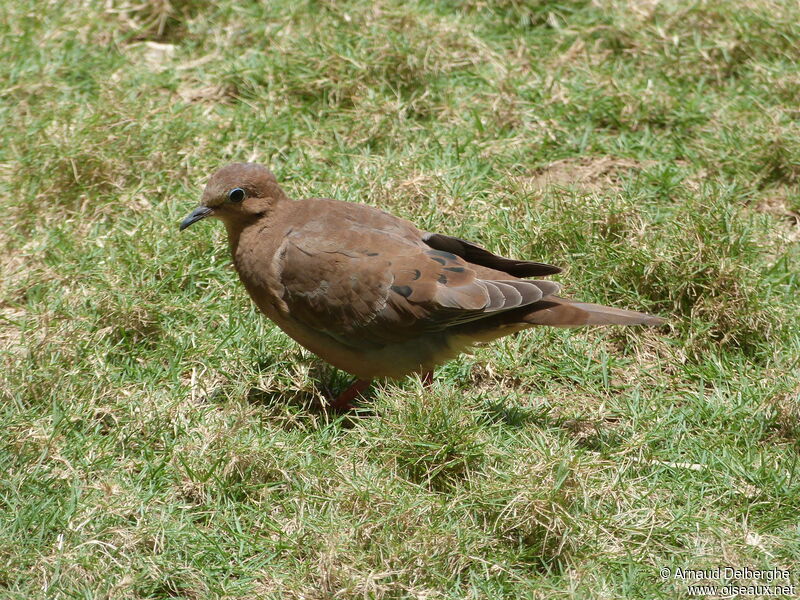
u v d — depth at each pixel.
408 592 8.07
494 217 11.93
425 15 14.59
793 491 9.10
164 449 9.41
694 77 14.43
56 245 11.71
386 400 9.59
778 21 14.38
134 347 10.73
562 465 8.63
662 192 12.62
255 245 9.96
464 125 13.46
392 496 8.69
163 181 12.53
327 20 14.68
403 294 9.54
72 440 9.43
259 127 13.19
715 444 9.73
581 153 13.30
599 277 11.48
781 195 12.75
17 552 8.23
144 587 8.18
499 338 10.48
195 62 14.59
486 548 8.55
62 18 14.70
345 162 12.84
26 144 12.73
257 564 8.43
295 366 10.45
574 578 8.30
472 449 9.19
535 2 15.39
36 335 10.38
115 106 12.96
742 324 10.96
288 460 9.27
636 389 10.43
